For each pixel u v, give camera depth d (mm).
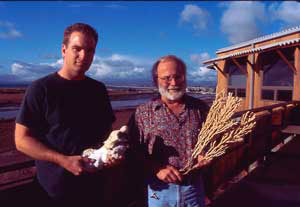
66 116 1531
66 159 1354
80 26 1514
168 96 1752
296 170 4355
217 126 1671
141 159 1822
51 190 1515
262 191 3439
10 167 1615
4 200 1663
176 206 1844
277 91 10102
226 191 3492
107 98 1846
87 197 1692
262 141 5297
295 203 3090
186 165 1718
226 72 13430
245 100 11930
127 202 2436
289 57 9531
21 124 1416
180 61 1777
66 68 1559
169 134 1753
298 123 7992
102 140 1727
